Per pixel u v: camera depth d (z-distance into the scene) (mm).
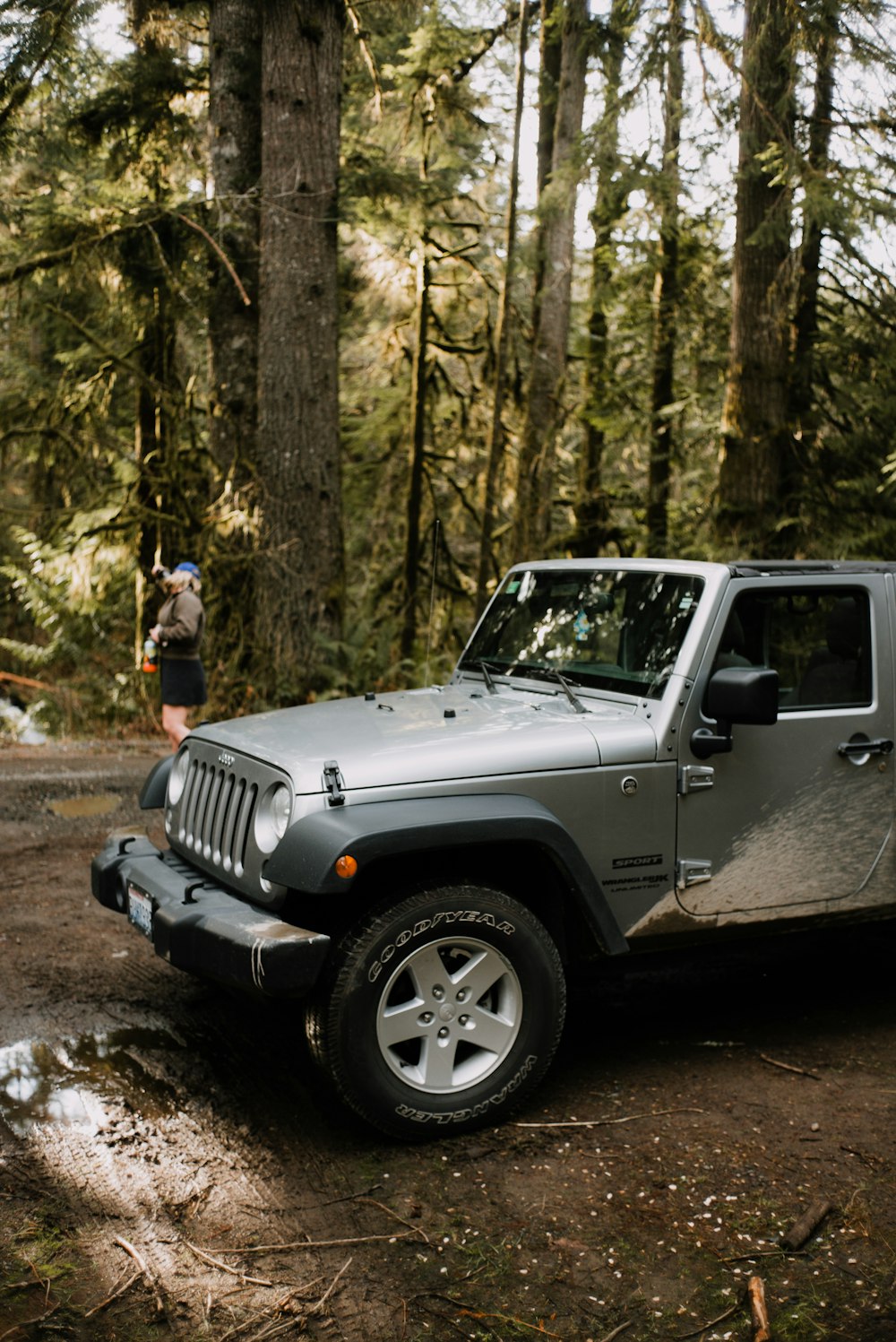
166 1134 3434
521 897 3695
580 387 15797
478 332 16406
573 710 3955
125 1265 2795
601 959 3908
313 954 3145
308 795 3309
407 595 15539
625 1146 3402
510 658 4555
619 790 3637
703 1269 2803
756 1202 3092
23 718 12109
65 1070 3836
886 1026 4363
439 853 3471
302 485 10938
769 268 10805
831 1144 3416
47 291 12445
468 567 16859
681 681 3742
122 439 14508
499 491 16812
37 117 10586
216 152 11898
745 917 3910
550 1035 3551
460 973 3414
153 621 12828
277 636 10961
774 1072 3930
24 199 11438
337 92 10891
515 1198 3115
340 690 10922
